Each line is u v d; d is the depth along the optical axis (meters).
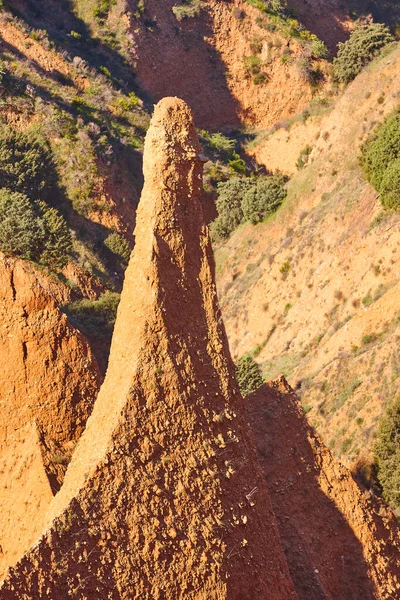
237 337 89.19
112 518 15.45
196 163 17.92
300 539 20.42
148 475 16.00
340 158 97.12
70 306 73.62
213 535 16.27
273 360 79.00
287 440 21.70
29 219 78.38
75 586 14.66
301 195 97.56
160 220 17.39
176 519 16.02
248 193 102.44
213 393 17.34
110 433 15.98
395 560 21.98
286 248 90.69
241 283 95.81
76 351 19.59
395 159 82.06
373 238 78.19
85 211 107.69
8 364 19.23
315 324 78.44
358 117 98.00
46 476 18.27
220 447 17.03
